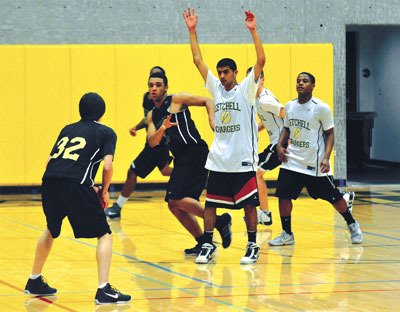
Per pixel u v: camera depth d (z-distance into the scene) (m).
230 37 34.47
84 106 16.23
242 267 19.05
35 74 32.69
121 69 33.22
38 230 24.02
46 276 17.97
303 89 21.28
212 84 19.52
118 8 33.41
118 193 32.81
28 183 32.81
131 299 15.91
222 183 19.48
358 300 15.82
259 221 25.14
